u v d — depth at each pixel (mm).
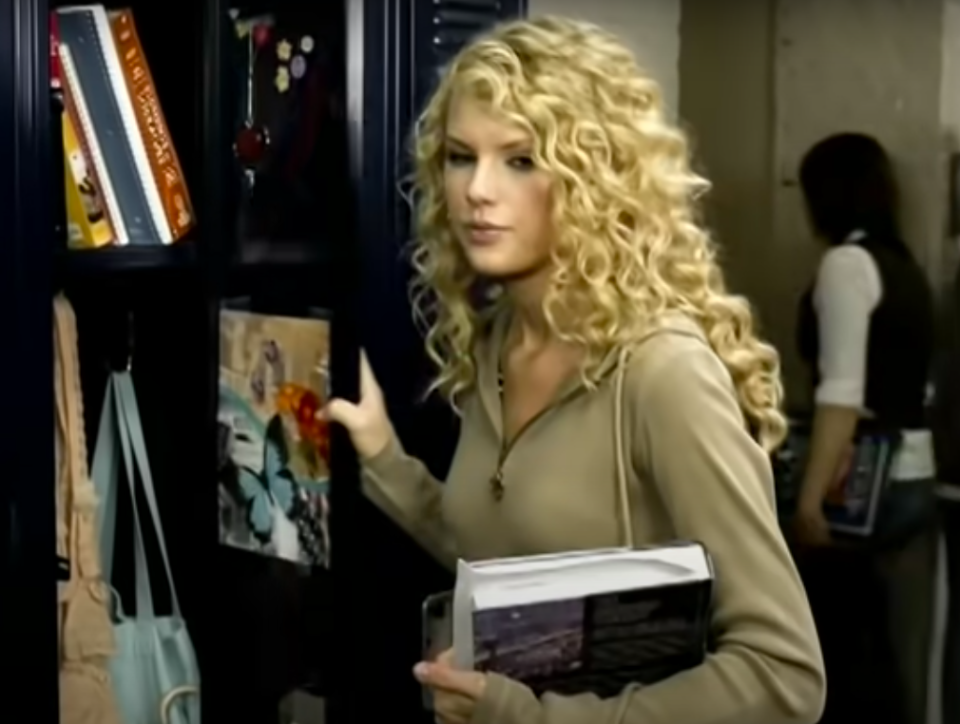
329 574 2170
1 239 1780
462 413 1787
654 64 2402
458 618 1448
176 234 2148
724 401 1526
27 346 1808
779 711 1473
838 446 2291
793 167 2275
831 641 2322
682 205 1650
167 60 2229
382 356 2076
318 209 2113
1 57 1763
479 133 1608
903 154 2219
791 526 2336
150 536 2248
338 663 2150
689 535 1504
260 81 2189
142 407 2354
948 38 2184
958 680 2291
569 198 1581
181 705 2223
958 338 2221
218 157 2189
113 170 2082
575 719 1448
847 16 2232
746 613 1480
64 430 1998
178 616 2244
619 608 1467
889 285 2238
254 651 2322
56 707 1863
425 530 1934
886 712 2324
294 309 2168
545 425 1609
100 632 2020
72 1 2135
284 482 2191
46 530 1838
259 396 2213
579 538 1567
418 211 1900
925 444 2258
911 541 2287
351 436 1933
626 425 1548
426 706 1763
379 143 2055
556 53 1611
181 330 2346
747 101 2311
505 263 1617
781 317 2301
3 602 1815
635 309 1571
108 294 2301
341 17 2062
